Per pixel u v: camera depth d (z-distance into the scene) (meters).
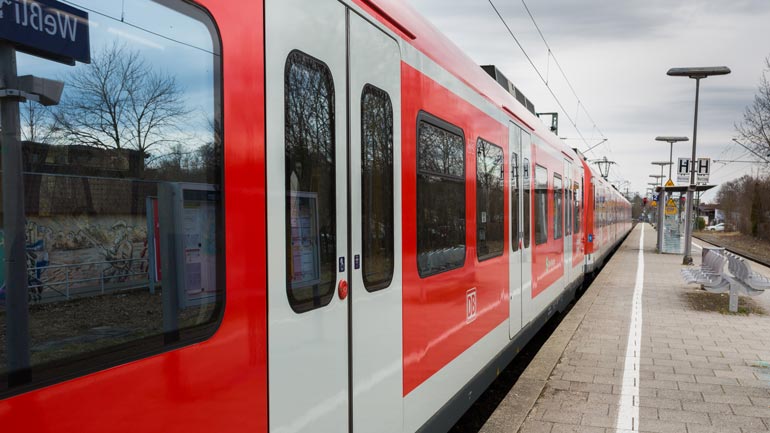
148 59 1.68
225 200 1.94
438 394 3.78
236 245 1.98
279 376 2.18
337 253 2.59
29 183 1.40
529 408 5.11
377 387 2.94
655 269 18.62
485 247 4.91
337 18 2.63
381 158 3.03
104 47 1.56
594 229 15.85
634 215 125.12
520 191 6.36
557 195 9.02
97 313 1.55
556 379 6.01
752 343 7.71
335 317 2.56
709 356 7.01
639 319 9.47
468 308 4.42
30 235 1.40
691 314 9.95
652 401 5.34
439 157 3.87
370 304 2.87
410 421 3.35
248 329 2.03
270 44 2.16
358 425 2.75
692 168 20.39
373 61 2.96
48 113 1.43
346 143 2.69
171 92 1.75
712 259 12.78
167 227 1.74
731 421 4.85
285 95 2.25
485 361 4.88
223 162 1.93
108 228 1.57
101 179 1.56
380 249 3.00
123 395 1.60
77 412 1.49
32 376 1.40
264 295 2.11
